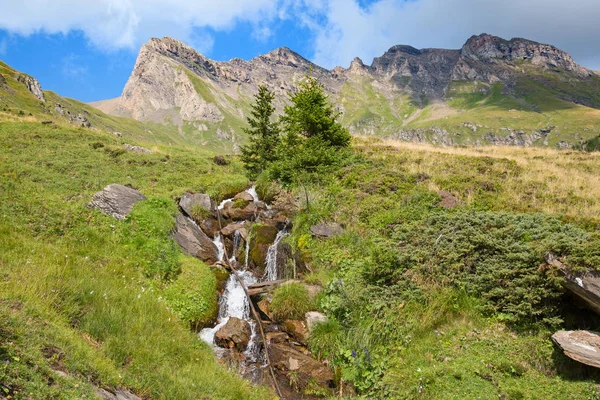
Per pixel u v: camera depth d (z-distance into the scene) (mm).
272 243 13656
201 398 6227
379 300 9336
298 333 9859
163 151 24969
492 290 8641
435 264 9625
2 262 7699
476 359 7512
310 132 21359
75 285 7457
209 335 10133
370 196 14750
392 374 7750
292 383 8609
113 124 166375
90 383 4844
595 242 7676
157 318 8312
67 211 11773
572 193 13984
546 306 7902
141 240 11562
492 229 10164
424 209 13172
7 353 4305
